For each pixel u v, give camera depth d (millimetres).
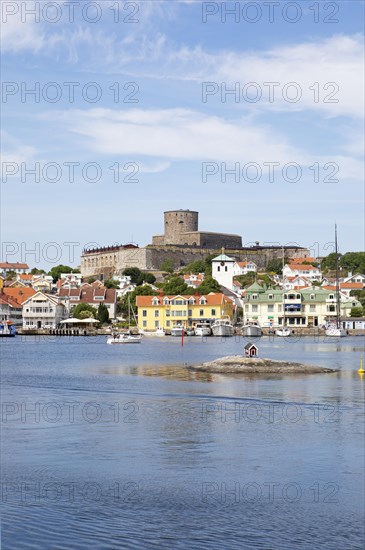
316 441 48156
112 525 32562
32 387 79438
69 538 31000
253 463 42656
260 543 30703
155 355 139625
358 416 57625
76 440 48938
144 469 41562
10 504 35344
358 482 38875
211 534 31703
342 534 31828
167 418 57156
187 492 37344
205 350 156625
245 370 94625
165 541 30766
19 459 43812
